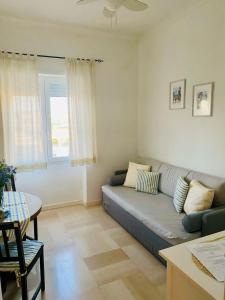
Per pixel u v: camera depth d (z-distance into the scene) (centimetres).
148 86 396
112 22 343
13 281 216
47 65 355
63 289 207
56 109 381
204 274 106
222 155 273
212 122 283
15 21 328
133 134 432
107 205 366
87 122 379
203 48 287
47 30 348
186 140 324
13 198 230
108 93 401
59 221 345
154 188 338
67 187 402
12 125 333
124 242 285
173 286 119
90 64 372
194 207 245
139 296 198
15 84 329
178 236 217
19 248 161
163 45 353
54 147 386
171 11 308
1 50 325
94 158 392
